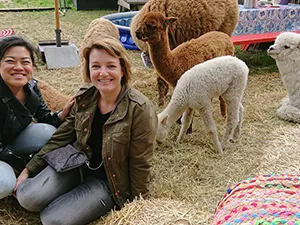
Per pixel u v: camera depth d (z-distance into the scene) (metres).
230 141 3.10
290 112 3.46
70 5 9.31
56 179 2.06
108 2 8.98
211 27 3.81
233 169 2.71
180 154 2.87
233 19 4.01
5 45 2.02
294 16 5.77
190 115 2.94
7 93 2.12
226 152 2.93
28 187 2.05
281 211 0.96
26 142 2.29
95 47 1.97
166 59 3.04
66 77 4.57
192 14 3.71
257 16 5.36
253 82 4.56
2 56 2.03
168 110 2.74
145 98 2.10
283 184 1.15
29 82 2.32
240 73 2.72
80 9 8.82
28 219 2.19
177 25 3.71
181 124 3.17
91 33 3.57
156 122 2.13
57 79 4.48
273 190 1.12
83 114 2.11
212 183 2.56
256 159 2.83
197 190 2.46
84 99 2.11
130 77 2.10
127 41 5.70
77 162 2.05
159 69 3.10
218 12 3.81
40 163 2.20
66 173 2.09
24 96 2.26
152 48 3.02
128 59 2.05
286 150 2.94
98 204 2.08
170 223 1.87
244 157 2.86
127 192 2.19
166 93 3.64
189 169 2.68
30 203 2.02
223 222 1.03
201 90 2.66
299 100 3.49
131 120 2.02
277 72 4.96
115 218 1.99
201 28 3.78
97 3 8.91
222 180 2.58
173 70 3.08
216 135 2.83
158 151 2.92
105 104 2.09
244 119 3.52
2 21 7.32
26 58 2.08
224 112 3.45
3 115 2.16
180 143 3.03
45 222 1.99
